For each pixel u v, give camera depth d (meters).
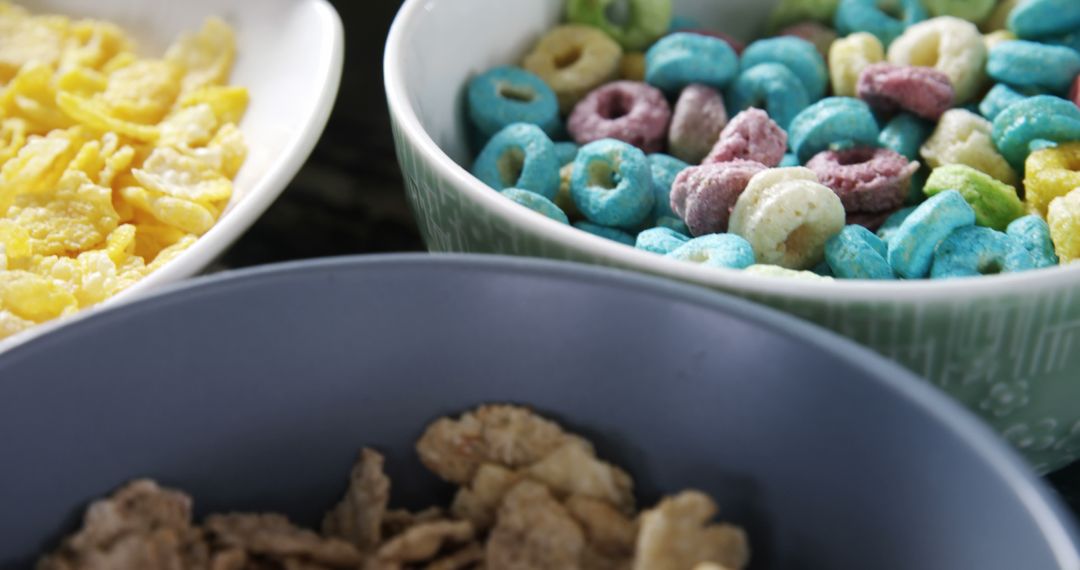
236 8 0.35
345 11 0.37
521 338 0.26
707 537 0.25
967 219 0.29
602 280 0.26
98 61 0.35
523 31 0.34
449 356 0.26
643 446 0.26
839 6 0.35
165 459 0.26
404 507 0.27
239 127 0.34
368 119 0.37
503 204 0.28
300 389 0.26
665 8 0.34
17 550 0.25
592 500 0.26
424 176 0.29
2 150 0.33
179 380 0.26
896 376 0.24
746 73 0.33
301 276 0.26
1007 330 0.27
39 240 0.31
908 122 0.32
